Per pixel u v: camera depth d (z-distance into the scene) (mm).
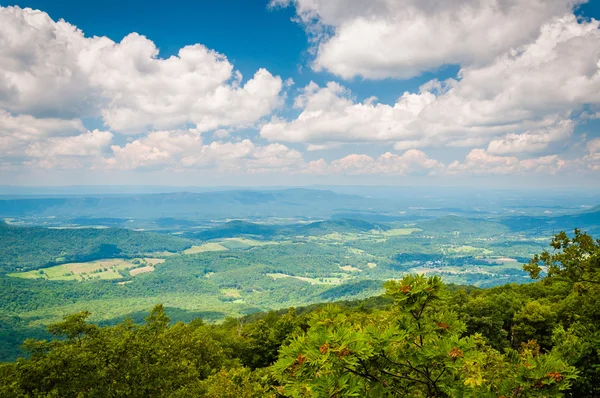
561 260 13930
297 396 4957
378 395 4949
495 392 5195
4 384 14969
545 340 28844
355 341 4711
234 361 31812
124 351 17812
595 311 14312
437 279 5164
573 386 7973
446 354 4848
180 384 19547
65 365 15961
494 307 33031
